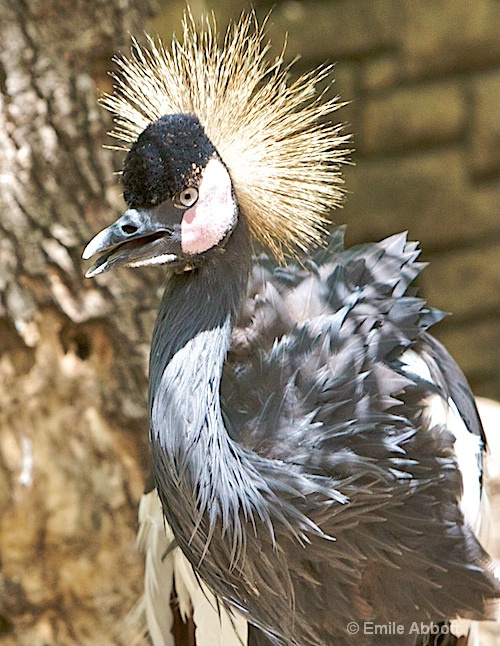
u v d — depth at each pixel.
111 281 6.57
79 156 6.49
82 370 6.62
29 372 6.55
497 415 8.84
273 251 5.02
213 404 4.46
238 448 4.57
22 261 6.44
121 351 6.64
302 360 5.07
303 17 12.95
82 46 6.44
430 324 5.55
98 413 6.66
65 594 6.80
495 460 8.05
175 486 4.48
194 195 4.54
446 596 5.25
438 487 5.13
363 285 5.56
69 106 6.45
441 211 13.62
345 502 4.74
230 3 12.45
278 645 5.39
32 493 6.61
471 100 13.50
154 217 4.53
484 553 5.27
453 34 13.30
